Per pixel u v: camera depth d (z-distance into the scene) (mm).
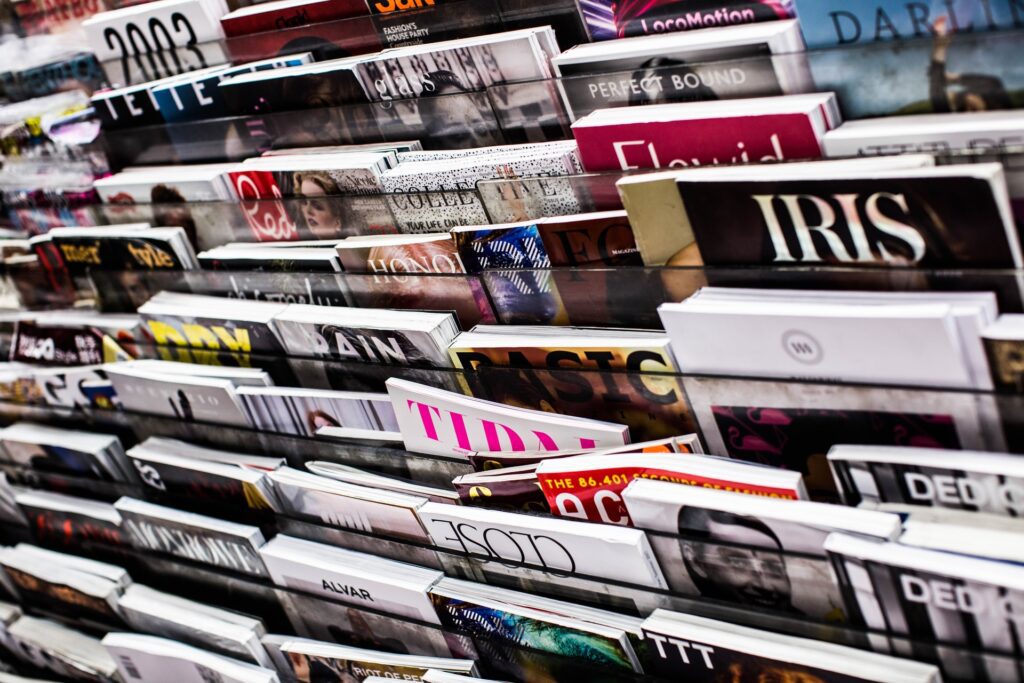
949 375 578
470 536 796
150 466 1037
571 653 755
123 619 1091
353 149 877
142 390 1034
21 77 1135
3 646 1245
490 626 793
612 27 744
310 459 948
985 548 568
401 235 833
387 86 833
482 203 782
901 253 597
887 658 611
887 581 586
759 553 640
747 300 645
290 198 893
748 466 659
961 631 579
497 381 782
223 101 942
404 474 878
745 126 646
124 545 1113
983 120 580
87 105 1065
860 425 630
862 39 630
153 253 1010
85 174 1079
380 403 854
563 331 759
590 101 739
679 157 686
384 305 864
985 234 562
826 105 629
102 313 1106
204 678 988
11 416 1220
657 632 691
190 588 1089
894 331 575
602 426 730
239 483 950
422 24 829
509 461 789
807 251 630
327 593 917
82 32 1065
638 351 696
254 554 962
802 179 598
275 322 899
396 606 859
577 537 715
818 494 691
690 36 690
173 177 978
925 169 560
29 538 1283
